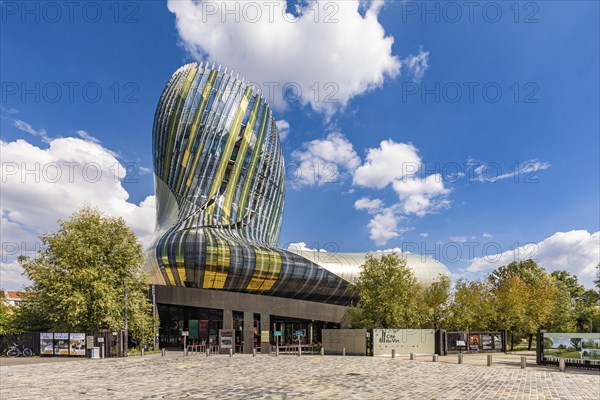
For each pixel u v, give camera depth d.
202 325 66.38
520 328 56.41
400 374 26.20
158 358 40.28
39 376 26.36
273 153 88.12
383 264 52.03
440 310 56.72
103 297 42.47
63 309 42.56
